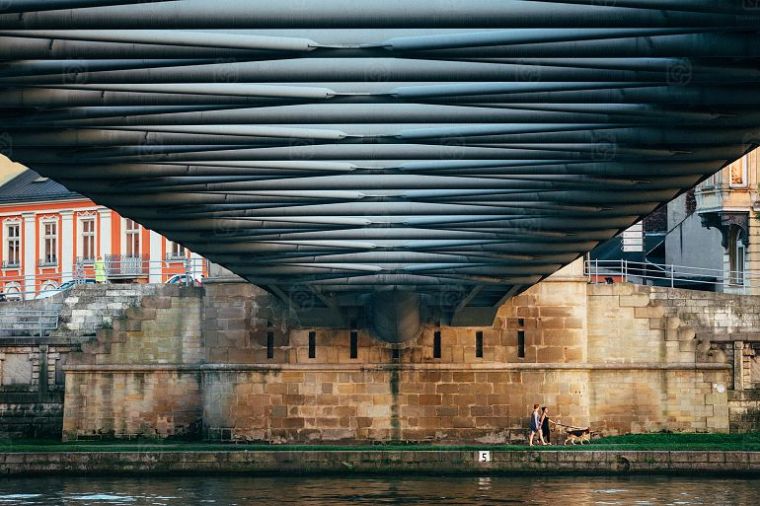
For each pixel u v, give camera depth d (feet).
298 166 152.05
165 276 433.48
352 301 275.39
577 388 298.56
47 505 228.63
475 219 183.62
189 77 114.62
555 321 298.56
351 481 261.03
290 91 122.62
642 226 415.64
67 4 94.89
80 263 422.41
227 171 152.05
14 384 323.98
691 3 96.99
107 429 311.68
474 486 251.60
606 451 266.98
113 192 157.48
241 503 229.25
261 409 299.79
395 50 111.14
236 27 101.71
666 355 305.32
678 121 130.31
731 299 315.58
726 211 350.84
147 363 310.86
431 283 240.94
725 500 229.86
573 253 217.36
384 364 298.35
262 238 193.98
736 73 114.83
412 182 160.45
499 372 297.74
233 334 301.02
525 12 102.22
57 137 134.82
